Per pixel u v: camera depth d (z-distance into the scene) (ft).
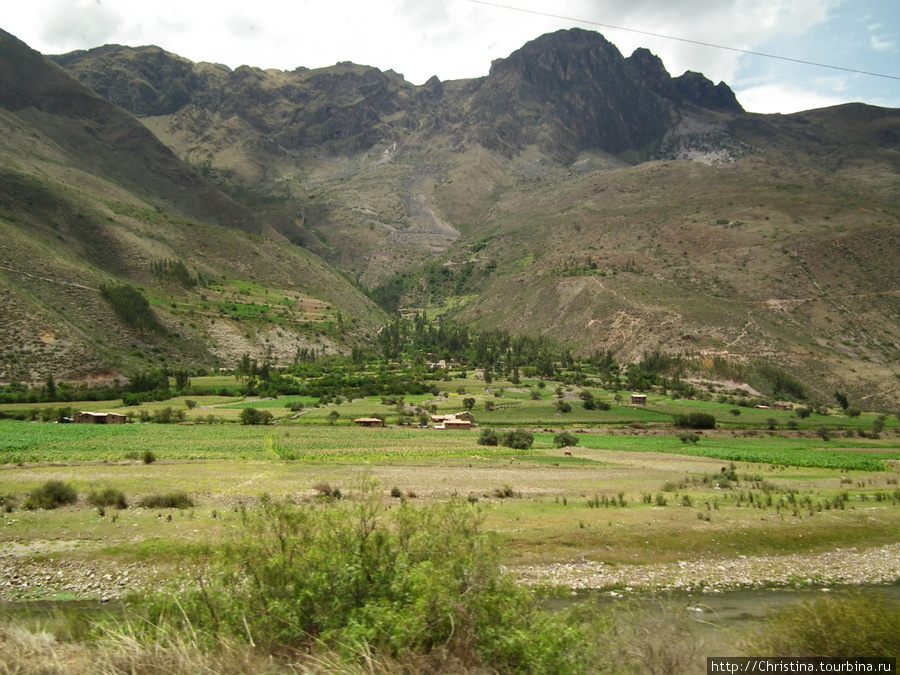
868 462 233.96
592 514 120.67
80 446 209.77
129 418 304.71
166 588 46.88
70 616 55.11
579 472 189.57
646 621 47.75
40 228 602.44
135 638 37.88
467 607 37.68
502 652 35.40
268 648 36.55
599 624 40.96
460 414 343.05
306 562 41.29
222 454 204.23
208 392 416.26
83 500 121.90
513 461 209.36
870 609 46.42
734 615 73.92
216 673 33.45
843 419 406.21
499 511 121.80
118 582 81.41
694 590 85.87
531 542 101.65
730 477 175.73
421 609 35.86
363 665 33.09
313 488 139.74
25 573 83.97
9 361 371.56
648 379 529.45
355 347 642.63
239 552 43.65
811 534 111.34
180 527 102.73
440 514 47.88
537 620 38.68
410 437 270.05
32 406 324.80
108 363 418.72
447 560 41.81
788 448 288.92
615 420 357.41
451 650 35.27
